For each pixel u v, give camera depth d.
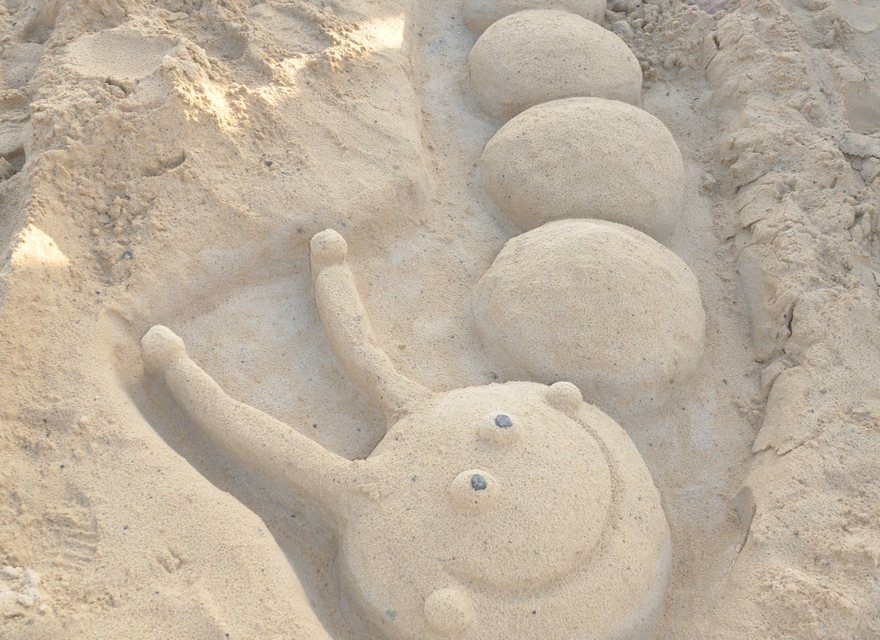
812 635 2.15
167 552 2.23
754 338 3.06
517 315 2.84
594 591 2.22
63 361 2.61
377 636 2.26
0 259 2.78
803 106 3.71
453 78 3.98
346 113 3.51
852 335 2.87
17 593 2.10
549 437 2.44
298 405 2.80
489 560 2.21
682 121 3.91
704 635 2.26
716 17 4.23
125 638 2.06
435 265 3.22
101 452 2.43
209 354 2.89
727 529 2.57
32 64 3.59
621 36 4.25
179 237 2.98
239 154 3.23
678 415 2.83
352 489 2.41
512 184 3.32
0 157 3.17
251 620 2.12
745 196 3.46
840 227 3.23
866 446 2.57
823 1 4.19
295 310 3.04
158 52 3.42
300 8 3.81
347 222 3.17
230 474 2.59
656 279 2.91
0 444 2.41
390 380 2.71
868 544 2.30
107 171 3.06
